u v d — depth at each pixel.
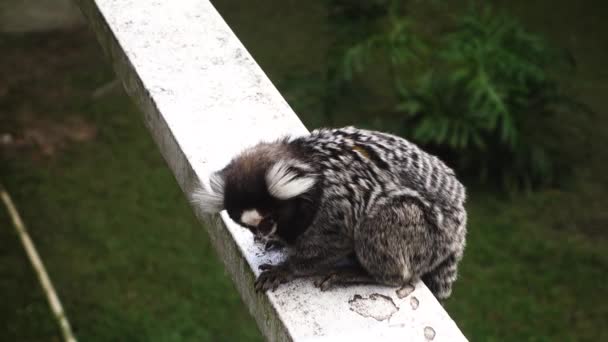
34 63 2.97
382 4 2.47
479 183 2.41
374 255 1.17
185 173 1.24
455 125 2.33
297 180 1.13
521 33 2.47
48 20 3.12
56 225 2.33
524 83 2.39
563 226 2.27
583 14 3.06
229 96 1.27
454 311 2.03
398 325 1.14
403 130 2.47
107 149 2.60
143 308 2.06
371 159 1.18
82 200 2.41
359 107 2.62
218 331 1.99
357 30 2.47
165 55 1.31
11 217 2.34
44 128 2.69
